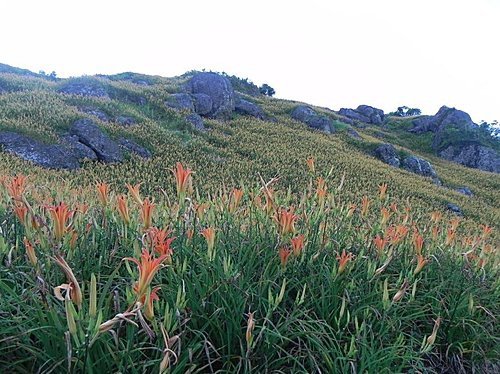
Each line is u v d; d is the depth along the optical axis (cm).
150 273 181
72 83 2661
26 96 2111
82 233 300
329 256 346
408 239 420
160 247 222
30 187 442
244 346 257
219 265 279
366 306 293
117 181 1448
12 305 216
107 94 2580
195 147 2088
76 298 179
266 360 247
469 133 4425
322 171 2181
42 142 1581
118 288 252
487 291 402
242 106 3488
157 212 360
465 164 4284
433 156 4409
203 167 1825
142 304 185
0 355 213
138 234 297
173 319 226
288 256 298
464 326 345
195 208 323
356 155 2998
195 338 239
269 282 280
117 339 195
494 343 364
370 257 363
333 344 262
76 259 270
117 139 1819
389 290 319
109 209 320
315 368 261
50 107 1920
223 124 2925
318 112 4556
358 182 2122
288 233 319
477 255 474
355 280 324
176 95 2927
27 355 216
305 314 269
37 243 264
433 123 4912
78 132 1728
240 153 2294
